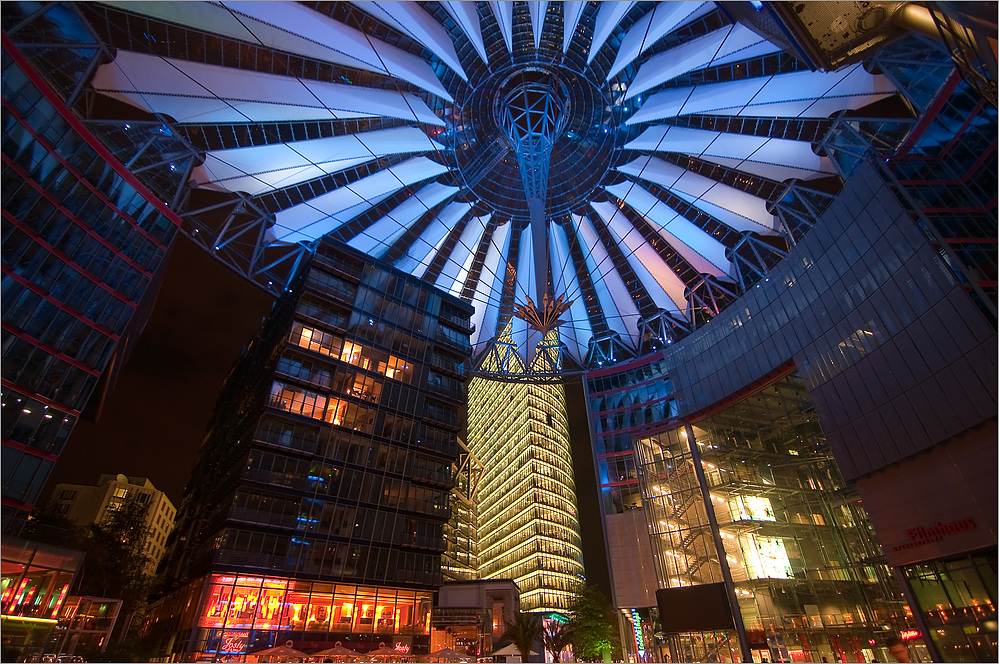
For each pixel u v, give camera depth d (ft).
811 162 164.66
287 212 178.29
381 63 141.18
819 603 150.00
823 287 157.28
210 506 142.31
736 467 186.70
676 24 135.74
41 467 112.37
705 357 204.95
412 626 132.26
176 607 128.06
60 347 120.06
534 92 193.88
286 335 150.30
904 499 125.39
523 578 300.20
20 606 91.50
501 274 225.35
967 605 109.60
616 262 231.09
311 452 136.98
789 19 54.03
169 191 154.40
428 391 170.60
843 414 143.84
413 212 193.36
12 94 115.44
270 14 117.39
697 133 168.04
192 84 133.69
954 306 117.70
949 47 54.85
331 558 127.95
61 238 124.16
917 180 133.28
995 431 107.96
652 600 201.05
